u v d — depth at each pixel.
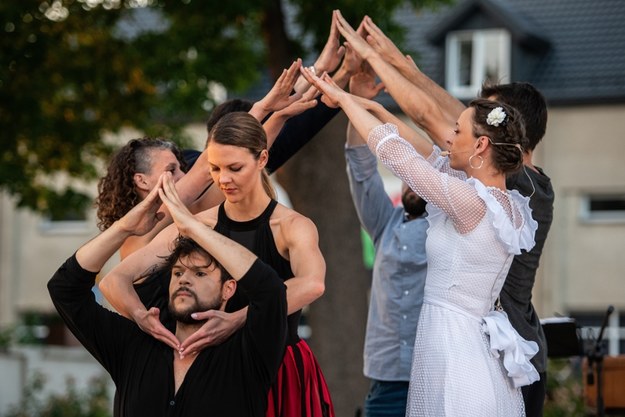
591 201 31.00
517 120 5.48
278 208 5.57
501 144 5.43
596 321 30.83
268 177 5.82
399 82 6.20
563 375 13.53
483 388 5.37
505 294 5.91
